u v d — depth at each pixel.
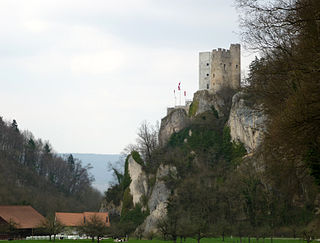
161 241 167.25
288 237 173.38
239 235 160.62
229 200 198.12
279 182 70.50
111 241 167.00
